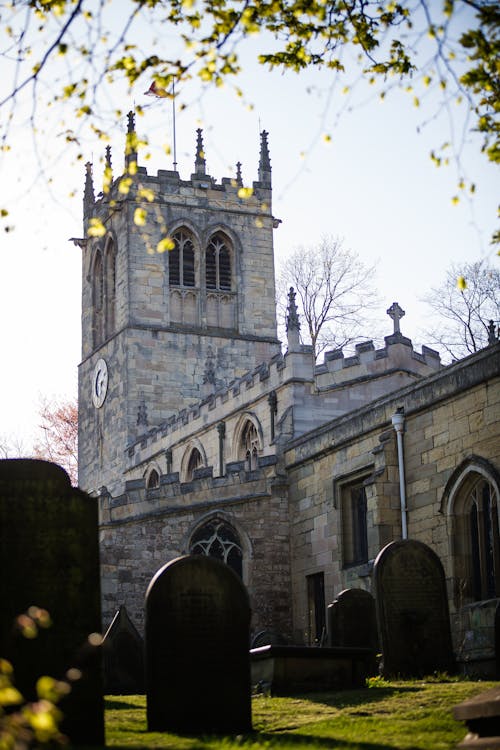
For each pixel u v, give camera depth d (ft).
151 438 262.06
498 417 125.29
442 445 133.69
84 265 313.12
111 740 65.46
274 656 90.79
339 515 152.35
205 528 157.99
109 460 285.23
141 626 150.82
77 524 66.80
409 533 137.90
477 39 61.00
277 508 161.48
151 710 71.15
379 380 200.95
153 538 154.51
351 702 80.38
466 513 131.34
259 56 72.49
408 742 62.85
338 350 201.36
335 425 154.61
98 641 58.39
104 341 293.23
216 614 72.84
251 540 159.74
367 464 147.54
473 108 65.67
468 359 129.80
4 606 65.16
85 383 302.66
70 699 64.13
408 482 139.03
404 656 95.09
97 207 305.32
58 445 329.11
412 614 95.61
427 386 136.67
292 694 89.86
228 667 72.38
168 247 71.36
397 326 205.16
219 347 285.23
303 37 70.13
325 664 91.71
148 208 287.07
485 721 60.85
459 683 85.92
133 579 152.56
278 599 159.12
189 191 291.17
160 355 280.72
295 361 198.80
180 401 279.90
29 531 66.18
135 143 67.31
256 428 213.25
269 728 72.23
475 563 130.31
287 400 200.03
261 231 295.28
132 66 63.31
